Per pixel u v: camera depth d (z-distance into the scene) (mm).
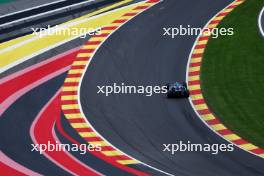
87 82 189750
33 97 183750
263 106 172375
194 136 159875
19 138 163375
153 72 192625
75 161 150500
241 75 188250
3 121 172375
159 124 166500
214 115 169625
